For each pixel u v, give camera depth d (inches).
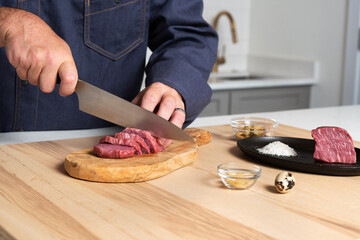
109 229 28.9
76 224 29.6
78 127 58.2
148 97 45.6
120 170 37.4
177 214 31.4
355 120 67.5
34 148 47.2
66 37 56.5
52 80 38.9
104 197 34.4
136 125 44.2
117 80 60.9
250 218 31.0
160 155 41.6
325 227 29.7
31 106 55.6
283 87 125.9
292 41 137.7
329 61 126.2
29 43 39.0
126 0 58.4
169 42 58.6
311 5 130.2
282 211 32.2
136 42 60.8
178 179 38.9
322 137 42.9
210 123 63.6
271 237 28.2
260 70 148.5
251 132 51.6
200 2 60.1
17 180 37.8
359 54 133.6
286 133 55.9
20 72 40.2
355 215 31.8
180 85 49.0
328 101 127.7
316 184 37.9
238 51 153.1
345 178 39.6
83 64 58.2
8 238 28.5
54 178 38.6
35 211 31.6
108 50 59.1
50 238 27.6
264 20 147.3
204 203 33.5
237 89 118.6
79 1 56.0
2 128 56.0
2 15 41.7
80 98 41.6
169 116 45.3
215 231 28.9
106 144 42.4
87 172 37.8
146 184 37.6
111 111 43.1
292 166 40.8
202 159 44.8
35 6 54.7
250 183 36.1
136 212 31.7
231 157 45.5
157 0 60.4
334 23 123.6
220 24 147.0
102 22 57.8
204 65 56.5
